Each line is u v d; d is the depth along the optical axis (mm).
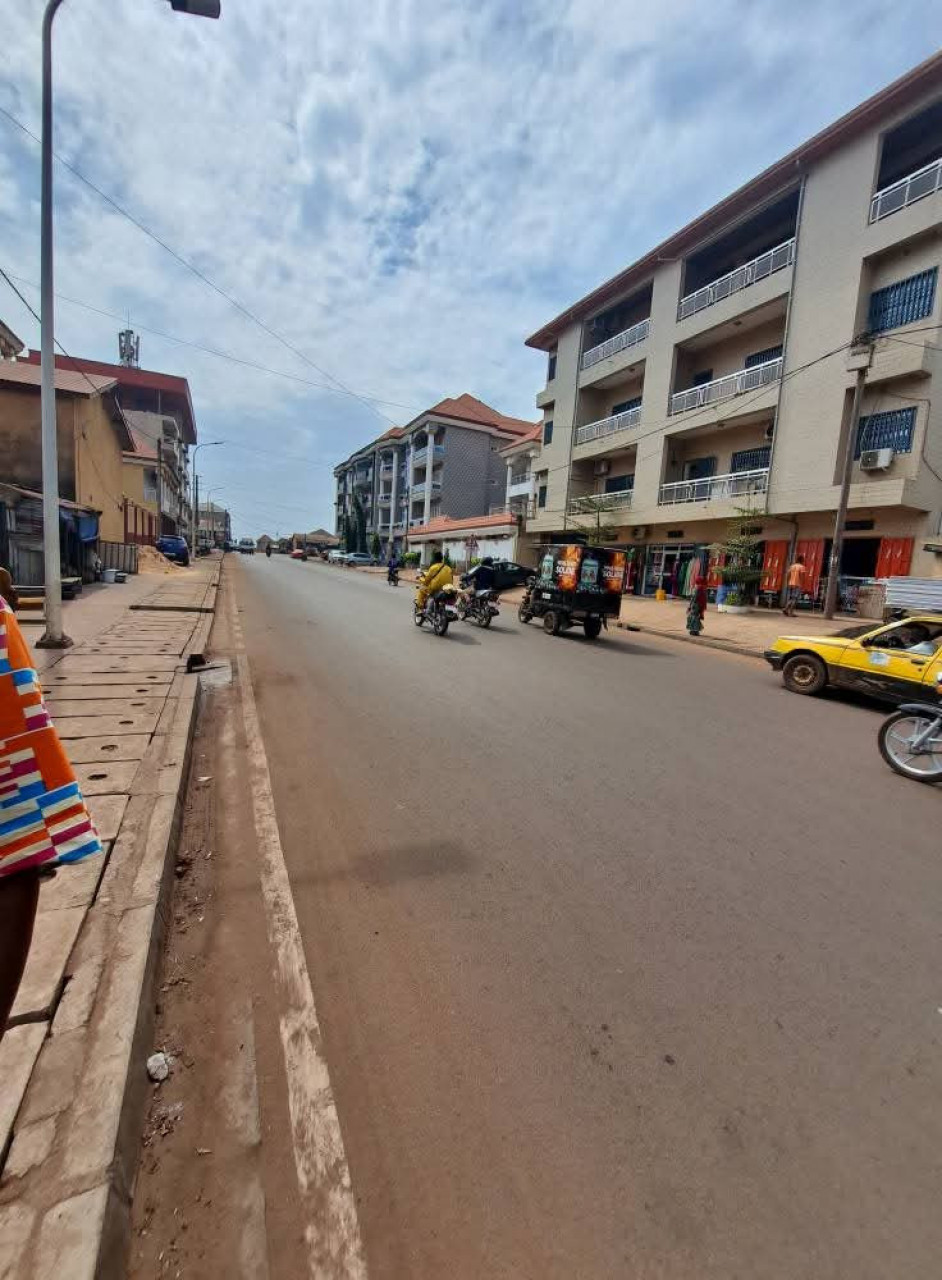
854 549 17312
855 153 16625
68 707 5090
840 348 16766
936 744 4820
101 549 19312
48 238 7039
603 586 12688
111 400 20797
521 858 3311
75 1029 1810
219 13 6395
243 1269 1382
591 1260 1434
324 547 79438
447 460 48156
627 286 24938
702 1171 1663
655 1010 2250
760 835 3736
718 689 8234
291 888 2930
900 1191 1628
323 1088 1866
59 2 6688
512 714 6184
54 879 2561
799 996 2354
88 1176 1414
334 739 5121
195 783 4137
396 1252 1437
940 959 2613
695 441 22797
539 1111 1824
